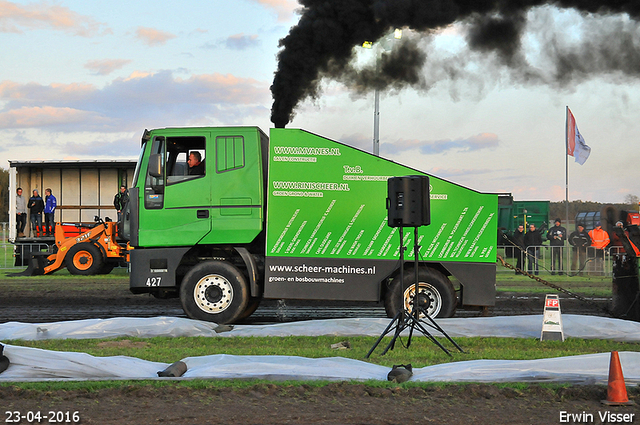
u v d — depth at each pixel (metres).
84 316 10.75
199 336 8.29
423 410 4.59
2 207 52.69
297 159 9.51
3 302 12.55
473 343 7.80
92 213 21.53
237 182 9.56
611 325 8.51
